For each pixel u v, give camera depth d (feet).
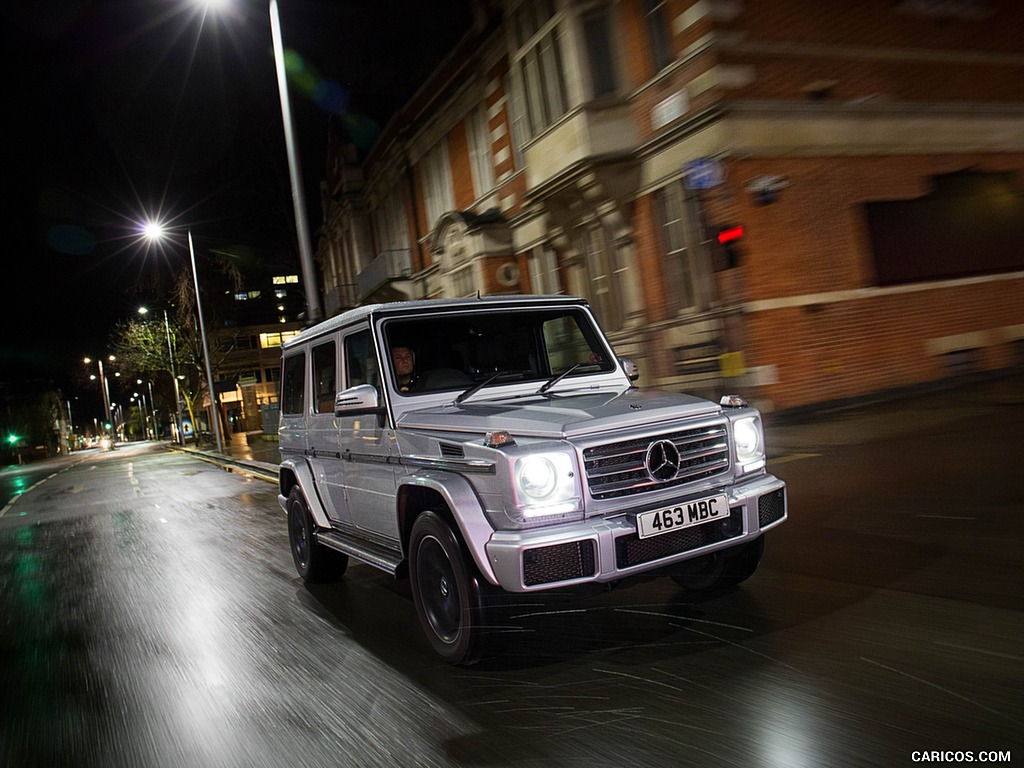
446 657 13.09
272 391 217.36
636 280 47.67
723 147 39.14
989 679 10.30
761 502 13.35
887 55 43.70
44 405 297.94
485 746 10.09
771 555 17.74
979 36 47.34
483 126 64.23
